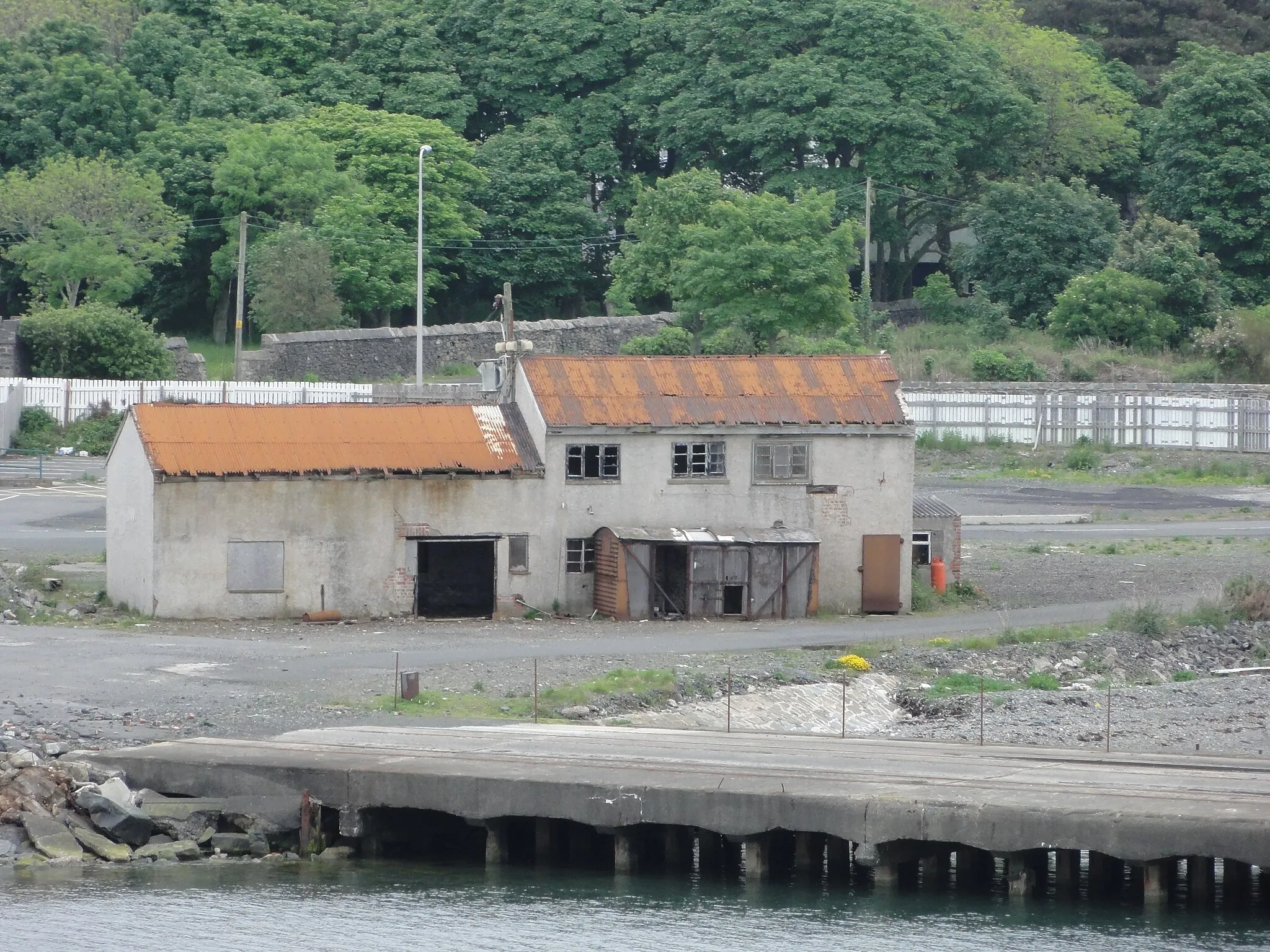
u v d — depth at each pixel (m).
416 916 107.81
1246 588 195.25
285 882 112.94
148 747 123.50
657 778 113.88
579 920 107.56
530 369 195.88
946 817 107.31
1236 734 142.00
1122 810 105.12
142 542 180.50
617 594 187.62
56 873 112.06
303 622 181.00
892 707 154.50
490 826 116.31
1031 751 126.75
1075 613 192.25
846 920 107.75
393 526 185.12
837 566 196.12
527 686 149.75
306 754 120.94
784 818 110.06
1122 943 103.81
